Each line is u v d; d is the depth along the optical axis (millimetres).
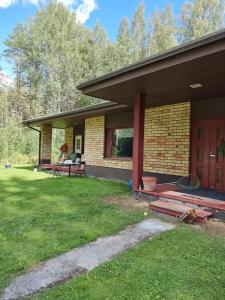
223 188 6043
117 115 9422
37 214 4750
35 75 27297
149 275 2562
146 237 3609
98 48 28625
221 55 3529
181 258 2939
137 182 6070
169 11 30859
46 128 14062
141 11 31938
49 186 7859
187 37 27891
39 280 2496
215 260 2900
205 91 5660
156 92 5789
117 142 9555
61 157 14531
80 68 27188
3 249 3172
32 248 3209
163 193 5543
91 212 4875
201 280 2494
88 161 10688
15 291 2318
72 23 29250
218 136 6227
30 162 16750
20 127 18188
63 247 3229
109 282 2441
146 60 4254
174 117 7176
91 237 3570
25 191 7066
